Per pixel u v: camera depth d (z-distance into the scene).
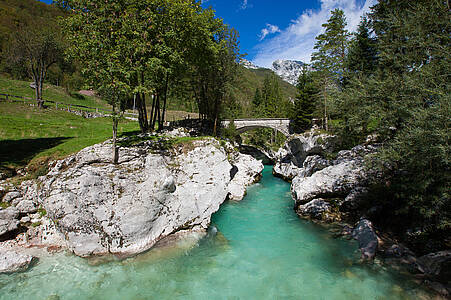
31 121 26.45
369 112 12.82
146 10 14.14
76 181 11.44
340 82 30.94
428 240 10.38
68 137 22.48
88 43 11.31
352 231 13.33
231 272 10.55
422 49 10.83
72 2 12.28
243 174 26.97
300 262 11.17
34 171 14.68
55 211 11.20
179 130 24.28
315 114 35.06
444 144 8.23
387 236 11.96
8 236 11.45
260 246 12.83
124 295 9.08
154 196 12.86
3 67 61.25
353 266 10.28
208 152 17.41
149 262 11.12
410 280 8.78
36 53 38.25
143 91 13.41
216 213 17.69
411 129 9.66
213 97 33.34
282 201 21.14
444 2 10.55
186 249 12.35
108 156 13.10
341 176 16.45
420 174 10.05
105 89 12.02
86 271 10.28
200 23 22.67
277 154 49.62
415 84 9.91
